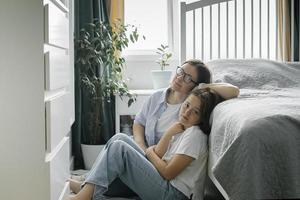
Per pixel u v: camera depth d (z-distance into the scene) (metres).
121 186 1.99
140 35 3.57
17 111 1.28
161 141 1.86
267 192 1.20
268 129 1.23
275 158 1.21
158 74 3.11
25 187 1.30
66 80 1.74
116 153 1.74
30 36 1.26
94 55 2.93
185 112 1.80
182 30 3.08
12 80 1.27
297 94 1.94
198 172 1.71
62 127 1.58
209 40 3.34
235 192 1.21
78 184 2.04
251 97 1.87
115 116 3.14
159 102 2.12
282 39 3.19
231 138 1.34
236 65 2.47
